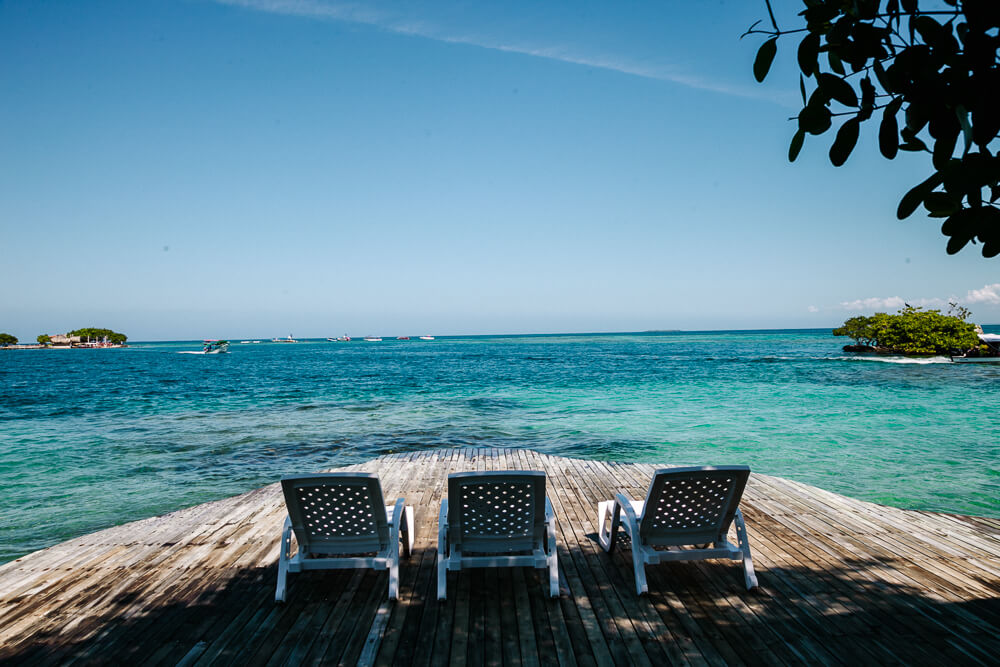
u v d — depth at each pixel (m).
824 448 10.43
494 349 82.00
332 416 15.31
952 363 34.97
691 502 3.76
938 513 5.59
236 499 6.27
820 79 1.38
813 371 29.84
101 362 56.81
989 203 1.24
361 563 3.78
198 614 3.61
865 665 2.94
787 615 3.50
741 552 3.87
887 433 11.83
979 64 1.14
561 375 29.31
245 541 4.95
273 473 8.99
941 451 10.07
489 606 3.69
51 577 4.20
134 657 3.10
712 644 3.18
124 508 7.14
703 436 11.80
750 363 37.88
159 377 32.56
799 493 6.32
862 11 1.32
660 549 4.18
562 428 13.05
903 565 4.27
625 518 4.14
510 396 19.83
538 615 3.56
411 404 17.83
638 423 13.59
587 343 112.50
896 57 1.27
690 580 4.04
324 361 53.34
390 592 3.75
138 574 4.25
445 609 3.65
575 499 6.30
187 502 7.39
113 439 11.96
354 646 3.21
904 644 3.14
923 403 16.53
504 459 8.40
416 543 4.93
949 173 1.23
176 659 3.08
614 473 7.52
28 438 12.13
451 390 22.09
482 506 3.69
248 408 17.09
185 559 4.55
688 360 43.03
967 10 1.15
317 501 3.66
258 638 3.30
